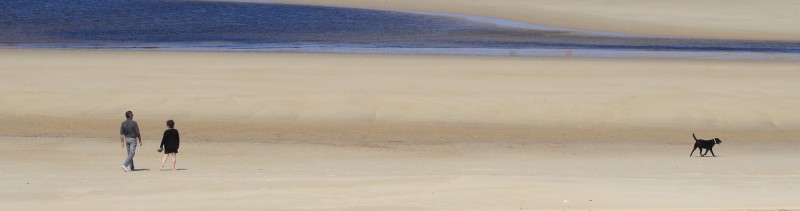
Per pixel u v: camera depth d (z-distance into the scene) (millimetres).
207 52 40750
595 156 22234
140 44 46656
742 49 47625
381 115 26844
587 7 69625
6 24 55531
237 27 56406
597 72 33844
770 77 33469
